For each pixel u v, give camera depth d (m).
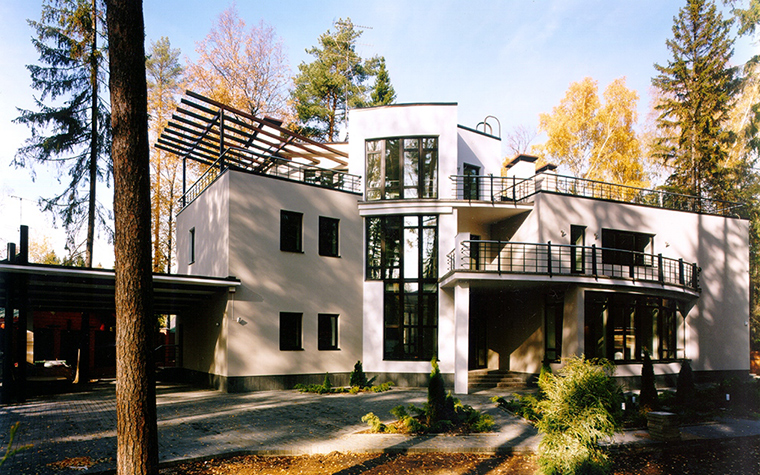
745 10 25.91
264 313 17.70
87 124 24.03
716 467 9.26
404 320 19.61
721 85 29.83
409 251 19.88
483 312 21.55
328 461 8.85
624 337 19.41
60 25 22.80
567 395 8.38
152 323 6.11
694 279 21.70
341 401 15.00
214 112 18.81
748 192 30.42
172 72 32.69
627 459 9.65
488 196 22.44
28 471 7.75
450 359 19.05
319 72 36.50
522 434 10.67
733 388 15.79
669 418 10.74
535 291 19.98
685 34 31.50
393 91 39.09
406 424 10.99
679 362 21.06
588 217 20.47
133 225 5.99
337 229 20.12
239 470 8.29
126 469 5.75
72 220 24.05
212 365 18.14
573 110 36.03
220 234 17.84
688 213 23.02
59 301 18.17
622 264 21.12
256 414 12.71
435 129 20.08
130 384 5.82
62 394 16.53
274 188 18.48
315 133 37.12
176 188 32.31
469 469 8.54
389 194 20.28
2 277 13.95
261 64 31.89
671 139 32.38
